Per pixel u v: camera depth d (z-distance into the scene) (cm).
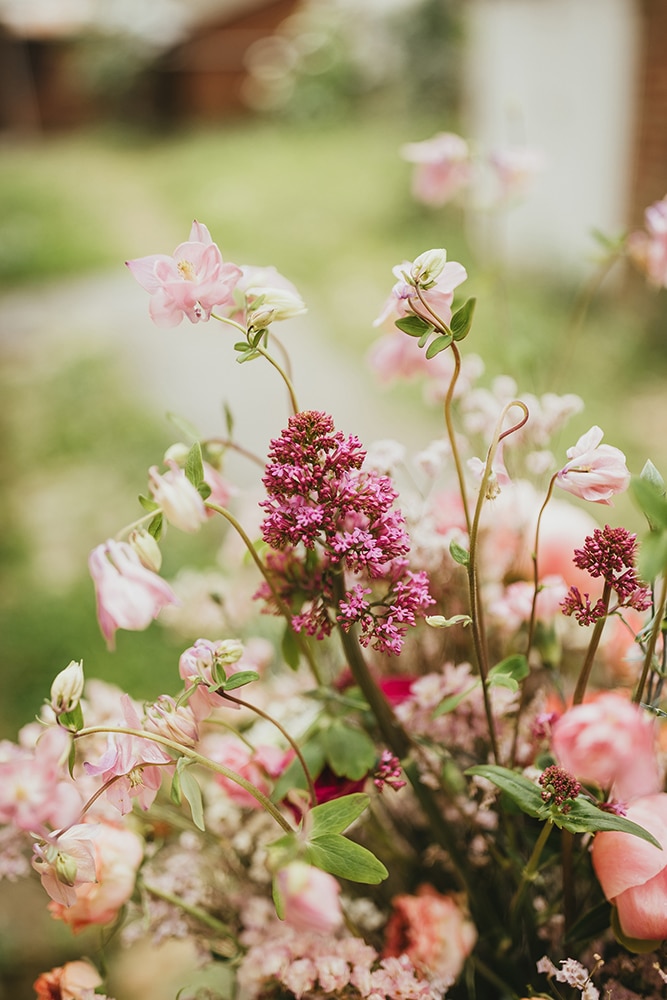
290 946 56
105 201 721
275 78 1035
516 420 66
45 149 1117
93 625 197
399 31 711
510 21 428
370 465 62
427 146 88
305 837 49
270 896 62
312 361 363
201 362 378
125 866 54
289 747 59
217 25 1164
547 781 50
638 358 308
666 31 344
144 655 180
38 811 45
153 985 93
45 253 567
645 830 48
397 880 62
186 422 60
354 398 324
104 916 54
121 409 332
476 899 58
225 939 62
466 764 61
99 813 58
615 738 46
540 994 55
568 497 116
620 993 55
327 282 455
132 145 1060
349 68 941
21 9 1327
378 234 512
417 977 55
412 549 61
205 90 1192
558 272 407
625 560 51
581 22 381
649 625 52
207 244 51
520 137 439
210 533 222
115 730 50
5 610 212
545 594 59
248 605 75
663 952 53
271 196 634
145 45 1170
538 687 65
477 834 60
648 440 257
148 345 404
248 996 62
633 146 369
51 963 107
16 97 1345
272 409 329
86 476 284
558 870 60
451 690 58
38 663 188
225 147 910
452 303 54
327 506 52
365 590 54
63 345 416
